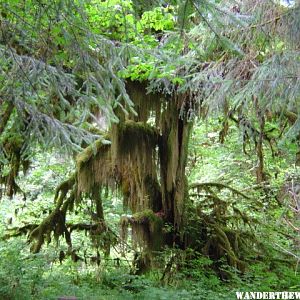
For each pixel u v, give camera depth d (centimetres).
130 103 466
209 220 875
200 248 839
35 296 545
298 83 459
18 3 417
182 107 707
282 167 991
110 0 521
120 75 598
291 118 650
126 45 483
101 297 612
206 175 1159
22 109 440
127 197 838
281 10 475
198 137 1123
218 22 361
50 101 515
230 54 539
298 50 466
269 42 502
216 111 630
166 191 830
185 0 336
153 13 551
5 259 595
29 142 457
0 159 536
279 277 784
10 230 846
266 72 471
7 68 437
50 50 437
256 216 982
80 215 902
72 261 817
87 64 451
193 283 728
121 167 792
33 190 985
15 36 432
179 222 833
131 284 715
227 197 1023
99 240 831
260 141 788
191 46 535
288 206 650
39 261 653
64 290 592
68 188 840
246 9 496
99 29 567
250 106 602
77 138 480
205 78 571
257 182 987
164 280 751
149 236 802
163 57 536
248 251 859
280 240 906
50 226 816
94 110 699
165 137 811
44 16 405
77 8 398
